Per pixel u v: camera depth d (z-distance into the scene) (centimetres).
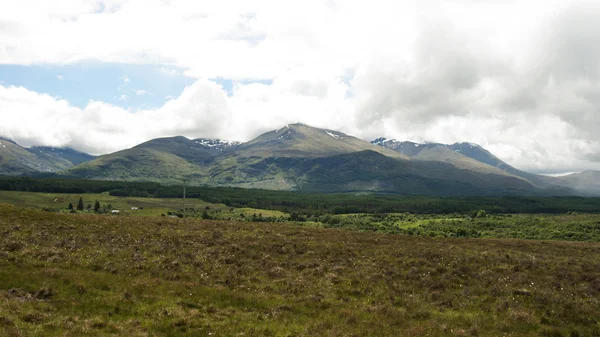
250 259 3656
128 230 4484
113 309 2231
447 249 4497
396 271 3425
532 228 11506
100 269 3033
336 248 4234
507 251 4547
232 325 2141
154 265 3250
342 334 2077
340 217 17762
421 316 2459
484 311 2609
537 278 3344
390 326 2264
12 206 5072
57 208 18600
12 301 2091
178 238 4259
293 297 2727
